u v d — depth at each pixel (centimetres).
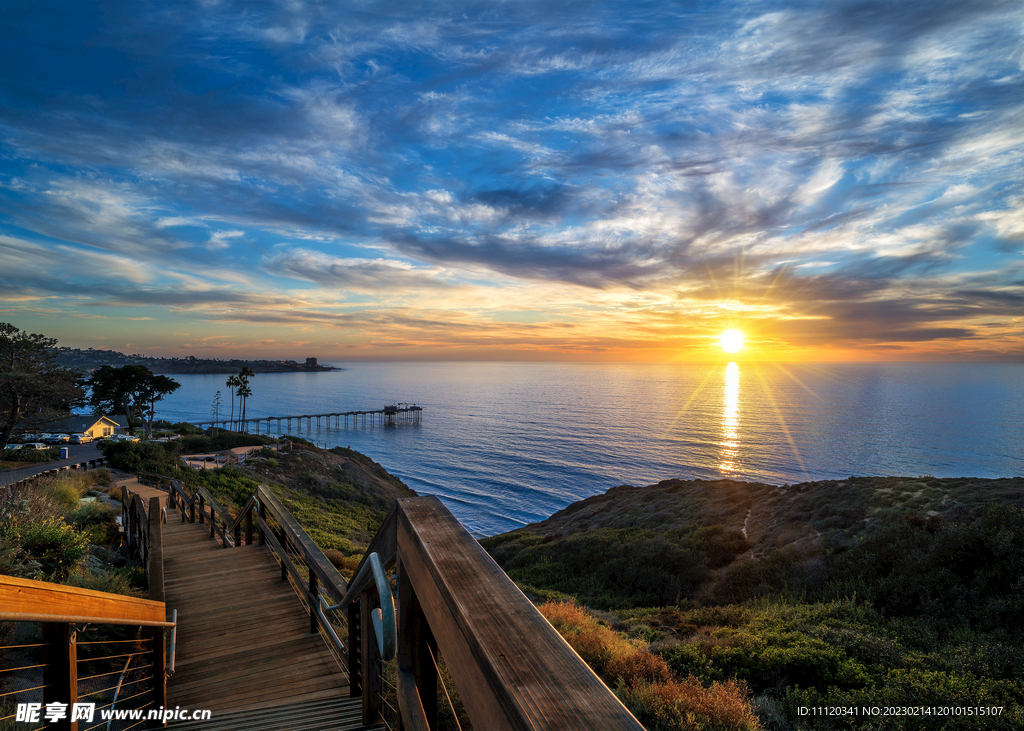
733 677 643
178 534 788
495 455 10588
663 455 10756
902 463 10306
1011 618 916
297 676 350
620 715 56
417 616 131
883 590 1158
